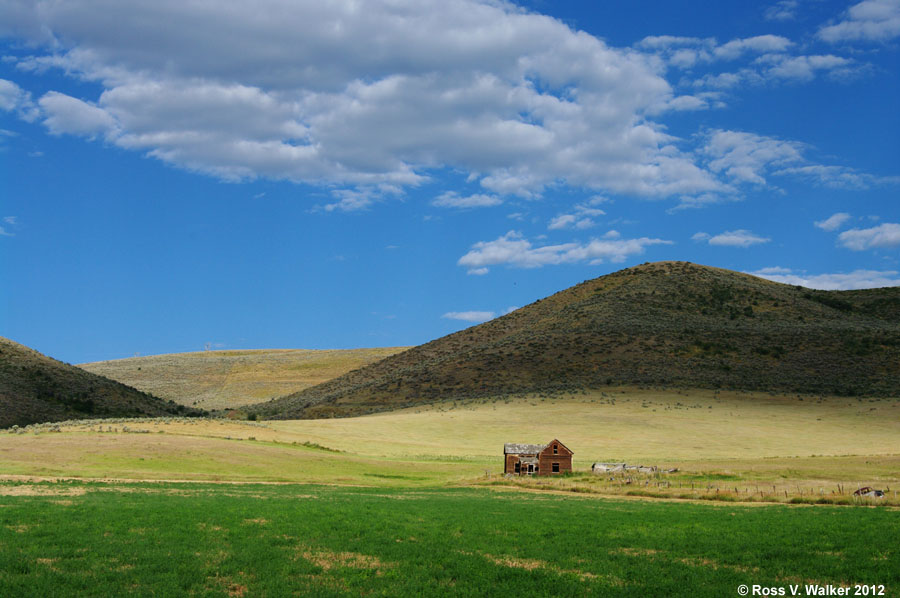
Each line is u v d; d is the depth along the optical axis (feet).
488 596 72.90
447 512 130.31
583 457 282.36
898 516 126.41
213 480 192.03
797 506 148.25
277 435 304.91
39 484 155.53
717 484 187.52
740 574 81.92
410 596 72.13
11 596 68.39
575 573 82.07
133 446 228.22
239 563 82.79
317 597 70.85
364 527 107.65
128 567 80.02
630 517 126.31
